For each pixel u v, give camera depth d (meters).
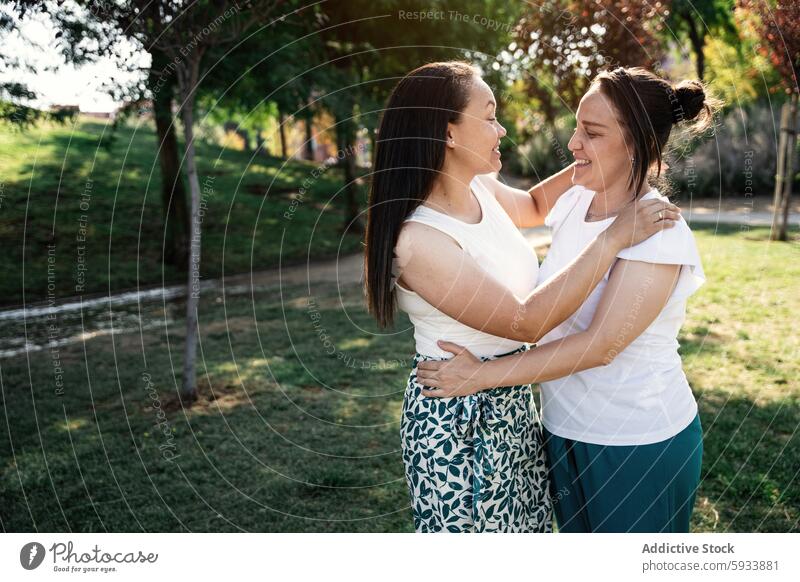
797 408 4.09
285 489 3.64
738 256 8.09
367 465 3.92
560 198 1.99
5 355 6.81
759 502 3.15
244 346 6.61
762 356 4.97
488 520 1.83
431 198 1.80
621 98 1.73
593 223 1.84
